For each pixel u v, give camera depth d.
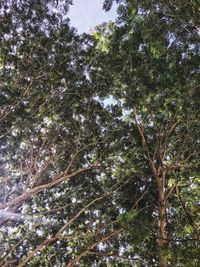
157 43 10.56
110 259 15.17
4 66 15.51
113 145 16.33
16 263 14.99
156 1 9.90
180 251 11.09
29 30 15.40
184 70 11.59
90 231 15.68
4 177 16.16
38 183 16.27
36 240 16.03
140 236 12.39
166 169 14.60
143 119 14.86
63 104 16.48
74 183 17.08
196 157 14.07
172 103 13.44
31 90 15.77
